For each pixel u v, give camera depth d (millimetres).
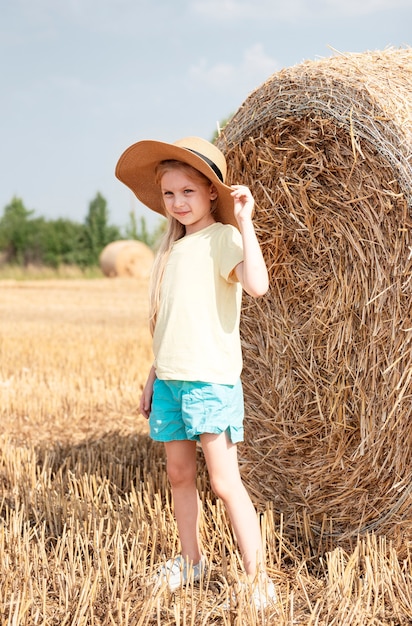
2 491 4109
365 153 2938
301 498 3447
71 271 34656
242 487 2891
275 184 3391
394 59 3156
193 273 2852
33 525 3602
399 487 2998
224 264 2811
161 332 2877
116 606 2695
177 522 3027
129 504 3686
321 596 2803
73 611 2701
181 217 2889
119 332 10203
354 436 3209
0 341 9156
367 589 2816
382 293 2947
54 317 12859
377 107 2889
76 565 3021
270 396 3541
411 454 2924
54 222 39938
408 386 2871
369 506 3170
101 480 4066
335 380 3250
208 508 3535
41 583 2879
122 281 24141
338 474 3271
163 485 3875
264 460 3576
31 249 39062
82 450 4832
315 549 3330
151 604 2646
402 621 2658
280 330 3484
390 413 2922
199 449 4066
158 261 2990
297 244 3367
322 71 3076
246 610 2609
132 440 4961
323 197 3188
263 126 3324
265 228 3477
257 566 2766
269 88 3287
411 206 2785
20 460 4426
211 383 2781
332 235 3201
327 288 3262
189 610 2721
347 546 3244
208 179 2881
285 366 3475
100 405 6117
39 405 5906
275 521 3535
